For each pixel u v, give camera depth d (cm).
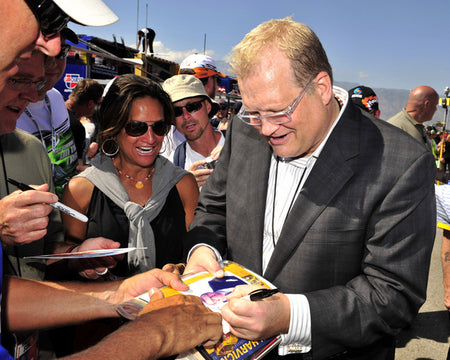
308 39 110
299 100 111
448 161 691
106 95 176
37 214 116
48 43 81
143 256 174
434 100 445
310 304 111
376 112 402
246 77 113
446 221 204
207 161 240
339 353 125
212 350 100
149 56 940
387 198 114
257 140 152
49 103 257
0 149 139
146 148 178
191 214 202
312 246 122
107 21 84
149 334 84
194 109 267
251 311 101
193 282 124
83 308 120
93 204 181
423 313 369
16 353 117
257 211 142
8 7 68
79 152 335
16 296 119
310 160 130
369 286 117
